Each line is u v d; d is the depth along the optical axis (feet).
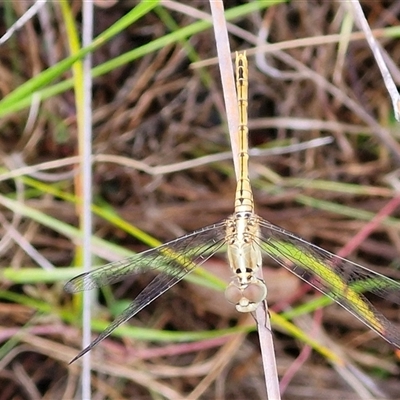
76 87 1.14
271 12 1.28
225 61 1.08
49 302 1.24
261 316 1.06
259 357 1.25
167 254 1.08
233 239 1.07
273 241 1.08
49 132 1.29
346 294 1.06
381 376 1.25
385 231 1.27
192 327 1.26
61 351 1.23
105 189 1.29
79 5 1.29
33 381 1.24
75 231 1.18
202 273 1.16
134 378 1.23
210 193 1.29
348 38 1.20
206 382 1.24
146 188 1.29
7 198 1.20
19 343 1.24
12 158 1.28
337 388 1.25
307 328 1.25
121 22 1.09
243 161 1.08
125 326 1.23
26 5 1.28
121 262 1.07
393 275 1.27
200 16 1.20
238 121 1.08
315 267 1.07
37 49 1.29
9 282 1.25
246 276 1.06
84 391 1.12
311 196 1.28
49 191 1.20
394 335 1.05
